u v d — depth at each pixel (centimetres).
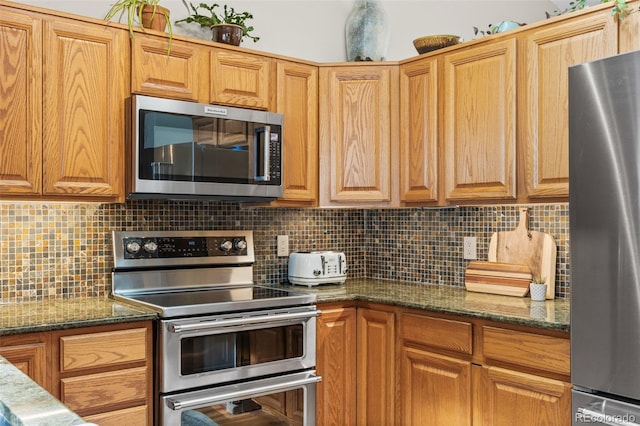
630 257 178
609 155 183
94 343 216
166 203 292
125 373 222
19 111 228
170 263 284
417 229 337
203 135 266
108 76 249
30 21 231
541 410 215
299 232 339
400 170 308
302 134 306
